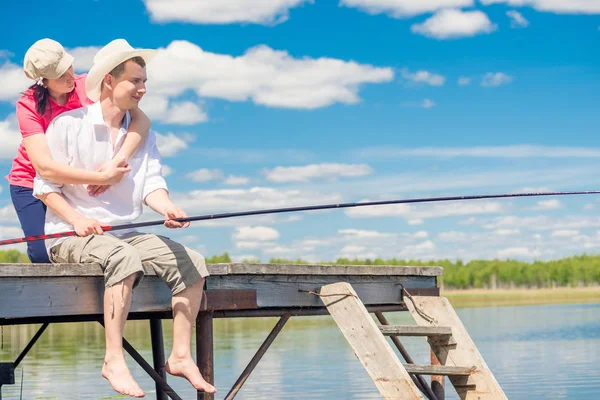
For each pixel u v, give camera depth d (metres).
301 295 5.62
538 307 43.53
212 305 4.98
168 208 4.65
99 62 4.46
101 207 4.54
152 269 4.50
